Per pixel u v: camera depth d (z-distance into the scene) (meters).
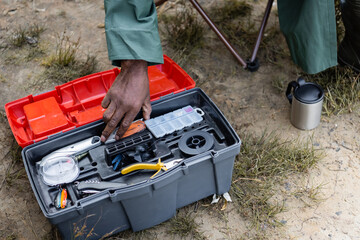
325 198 2.24
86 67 2.98
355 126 2.59
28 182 2.31
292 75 2.94
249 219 2.17
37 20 3.36
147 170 2.04
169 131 2.17
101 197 1.80
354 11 2.38
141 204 1.92
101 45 3.18
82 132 2.15
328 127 2.60
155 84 2.48
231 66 3.02
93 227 1.93
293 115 2.56
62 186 1.97
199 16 3.39
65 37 3.22
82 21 3.38
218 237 2.10
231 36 3.24
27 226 2.13
